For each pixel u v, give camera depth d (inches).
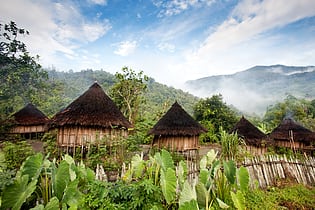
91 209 134.6
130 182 164.2
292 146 497.7
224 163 180.4
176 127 388.8
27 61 1040.8
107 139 340.5
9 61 970.7
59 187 135.9
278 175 246.1
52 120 374.9
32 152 294.7
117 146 324.5
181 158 331.9
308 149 491.8
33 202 142.8
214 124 718.5
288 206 192.2
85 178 159.8
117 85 737.6
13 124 578.2
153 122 629.6
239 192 157.8
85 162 285.1
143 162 171.8
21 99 1010.7
